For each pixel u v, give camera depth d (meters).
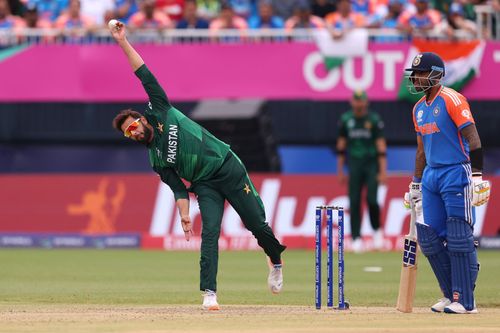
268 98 75.56
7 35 77.56
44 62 76.62
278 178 74.44
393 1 80.69
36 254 68.56
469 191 33.78
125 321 30.61
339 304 35.00
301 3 85.25
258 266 58.62
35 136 78.00
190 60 76.00
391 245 72.25
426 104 34.44
